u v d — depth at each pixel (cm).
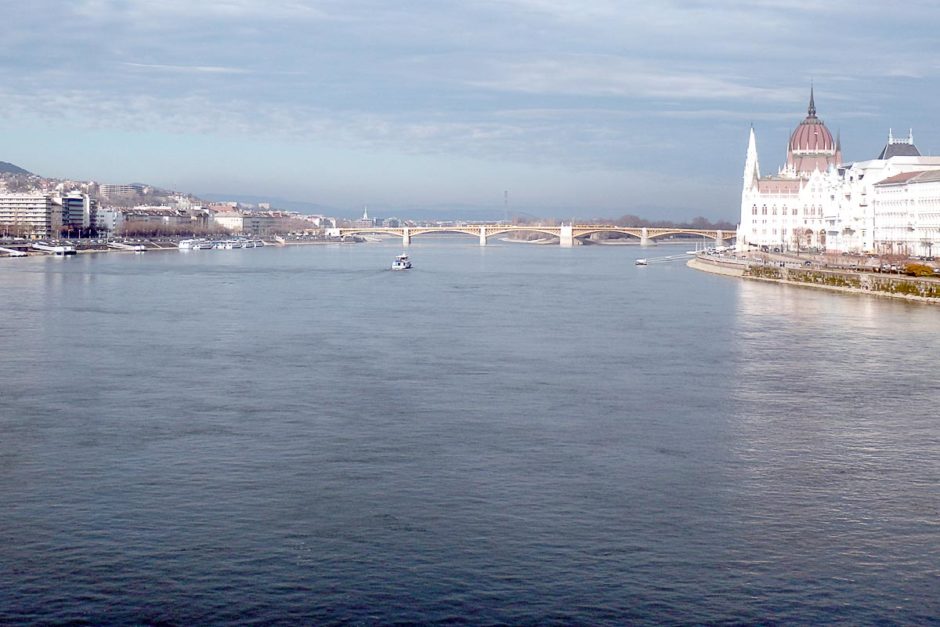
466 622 7600
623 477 10569
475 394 14388
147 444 11638
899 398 14388
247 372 15962
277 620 7606
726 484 10388
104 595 7931
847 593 8044
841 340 19912
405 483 10306
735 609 7794
